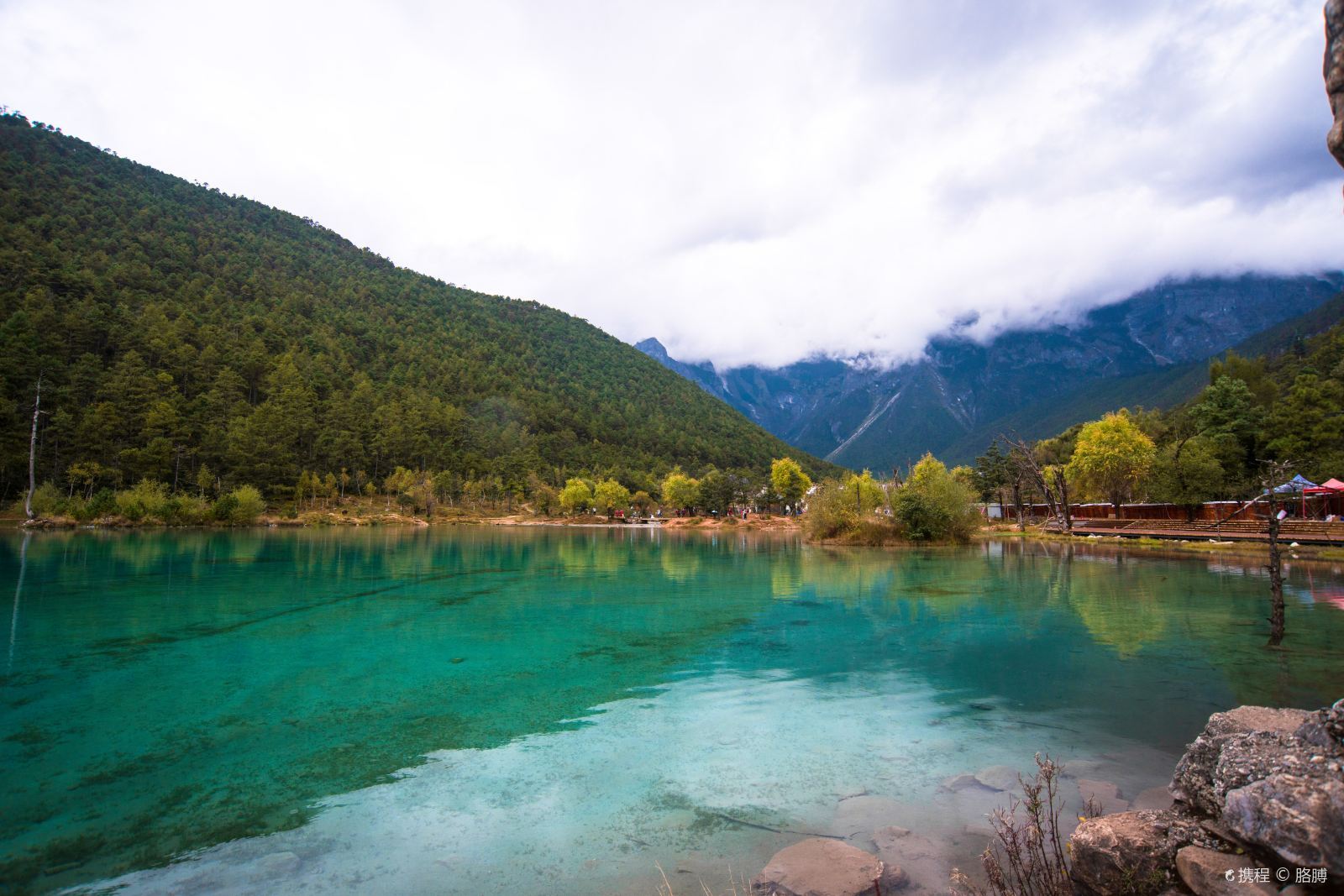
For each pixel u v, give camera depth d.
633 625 16.09
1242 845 4.20
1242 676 10.75
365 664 12.21
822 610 18.19
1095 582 22.81
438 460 134.75
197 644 13.86
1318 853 3.64
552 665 12.20
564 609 18.56
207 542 44.12
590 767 7.47
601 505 123.56
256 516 69.69
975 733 8.40
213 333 126.81
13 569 26.70
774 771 7.30
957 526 45.44
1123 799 6.32
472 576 26.92
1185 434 69.38
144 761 7.65
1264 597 18.80
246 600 19.89
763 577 26.41
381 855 5.55
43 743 8.20
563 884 5.08
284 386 121.44
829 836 5.80
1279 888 3.83
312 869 5.32
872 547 45.06
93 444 76.50
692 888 4.99
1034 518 77.62
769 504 125.06
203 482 81.38
